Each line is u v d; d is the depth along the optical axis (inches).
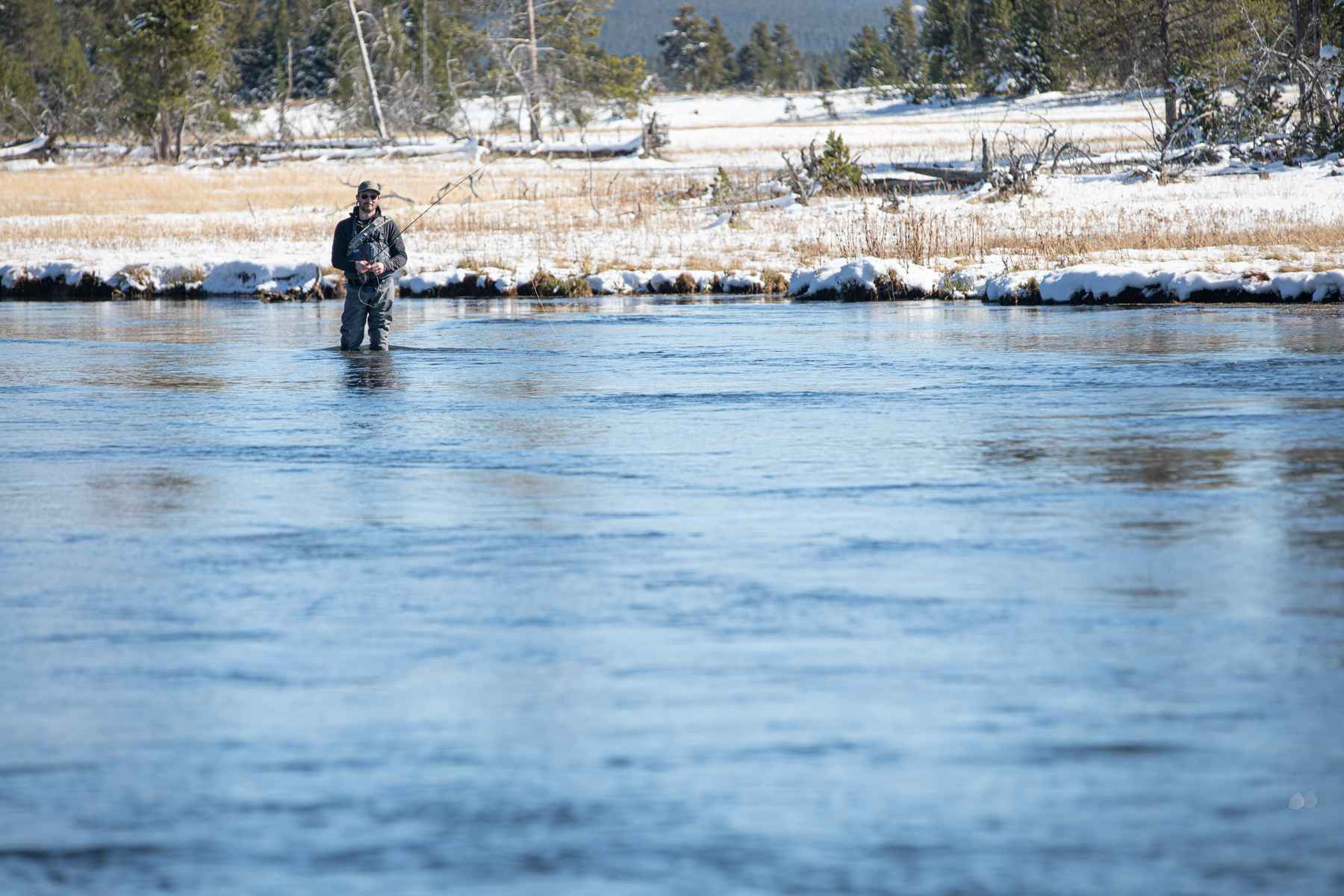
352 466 1288.1
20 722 642.2
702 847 507.8
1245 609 798.5
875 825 523.5
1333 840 507.2
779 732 617.0
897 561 919.7
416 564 929.5
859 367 1980.8
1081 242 4067.4
